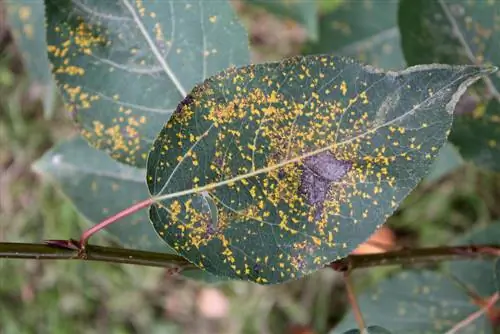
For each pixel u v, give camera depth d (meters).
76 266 0.67
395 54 0.45
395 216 0.61
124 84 0.34
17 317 0.68
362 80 0.29
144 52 0.34
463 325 0.39
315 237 0.30
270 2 0.46
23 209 0.67
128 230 0.39
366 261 0.35
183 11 0.34
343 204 0.30
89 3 0.34
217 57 0.35
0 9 0.60
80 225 0.65
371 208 0.29
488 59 0.36
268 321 0.66
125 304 0.68
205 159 0.30
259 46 0.64
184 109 0.30
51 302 0.68
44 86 0.44
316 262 0.30
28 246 0.30
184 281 0.67
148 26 0.34
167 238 0.30
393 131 0.29
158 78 0.34
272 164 0.30
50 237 0.66
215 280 0.37
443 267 0.41
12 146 0.66
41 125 0.65
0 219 0.67
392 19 0.45
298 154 0.30
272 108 0.30
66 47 0.34
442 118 0.29
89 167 0.40
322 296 0.64
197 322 0.68
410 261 0.36
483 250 0.36
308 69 0.30
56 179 0.40
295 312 0.65
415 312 0.40
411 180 0.29
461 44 0.36
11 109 0.65
